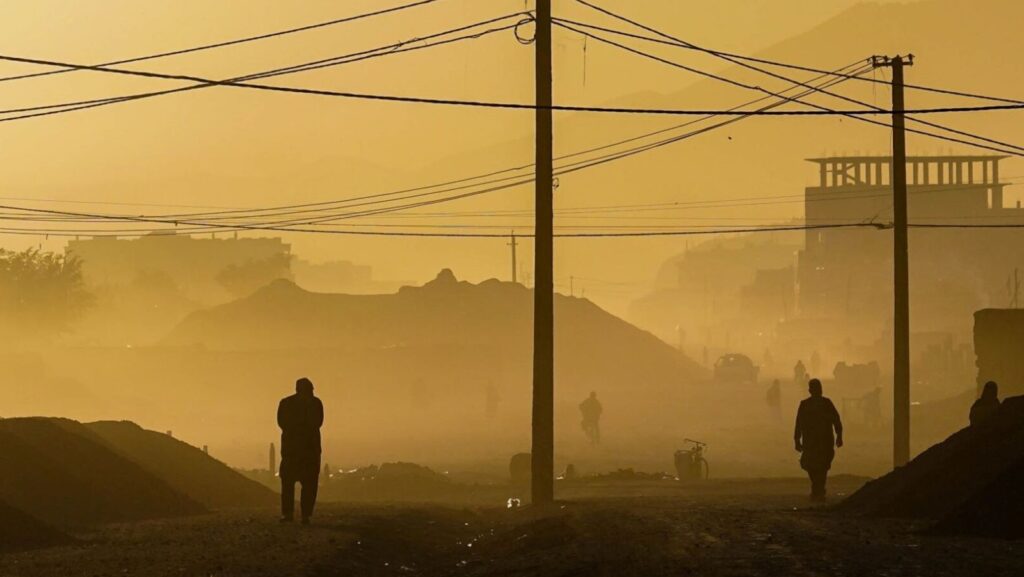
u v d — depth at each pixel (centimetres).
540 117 4984
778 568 2444
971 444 3641
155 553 3152
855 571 2364
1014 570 2312
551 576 2647
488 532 4138
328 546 3309
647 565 2609
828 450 4619
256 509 4831
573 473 7356
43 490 4138
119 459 4512
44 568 2886
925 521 3303
